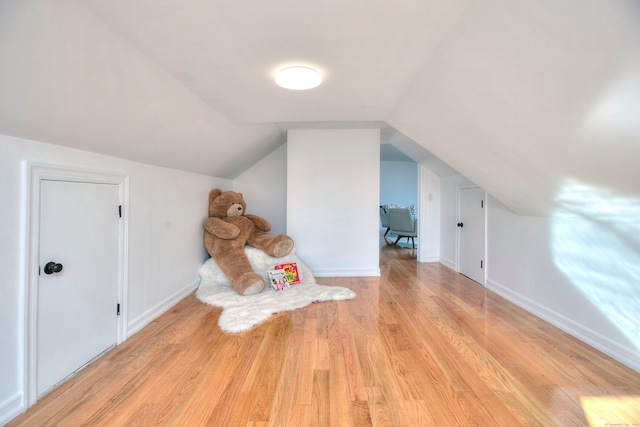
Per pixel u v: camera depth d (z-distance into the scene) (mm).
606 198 1714
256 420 1341
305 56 1582
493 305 2791
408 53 1562
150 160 2357
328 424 1317
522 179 2113
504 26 1176
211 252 3336
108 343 1925
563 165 1680
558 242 2316
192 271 3188
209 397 1492
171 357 1862
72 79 1293
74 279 1657
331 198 3812
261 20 1265
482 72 1472
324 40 1431
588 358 1859
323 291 3086
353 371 1712
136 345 2012
